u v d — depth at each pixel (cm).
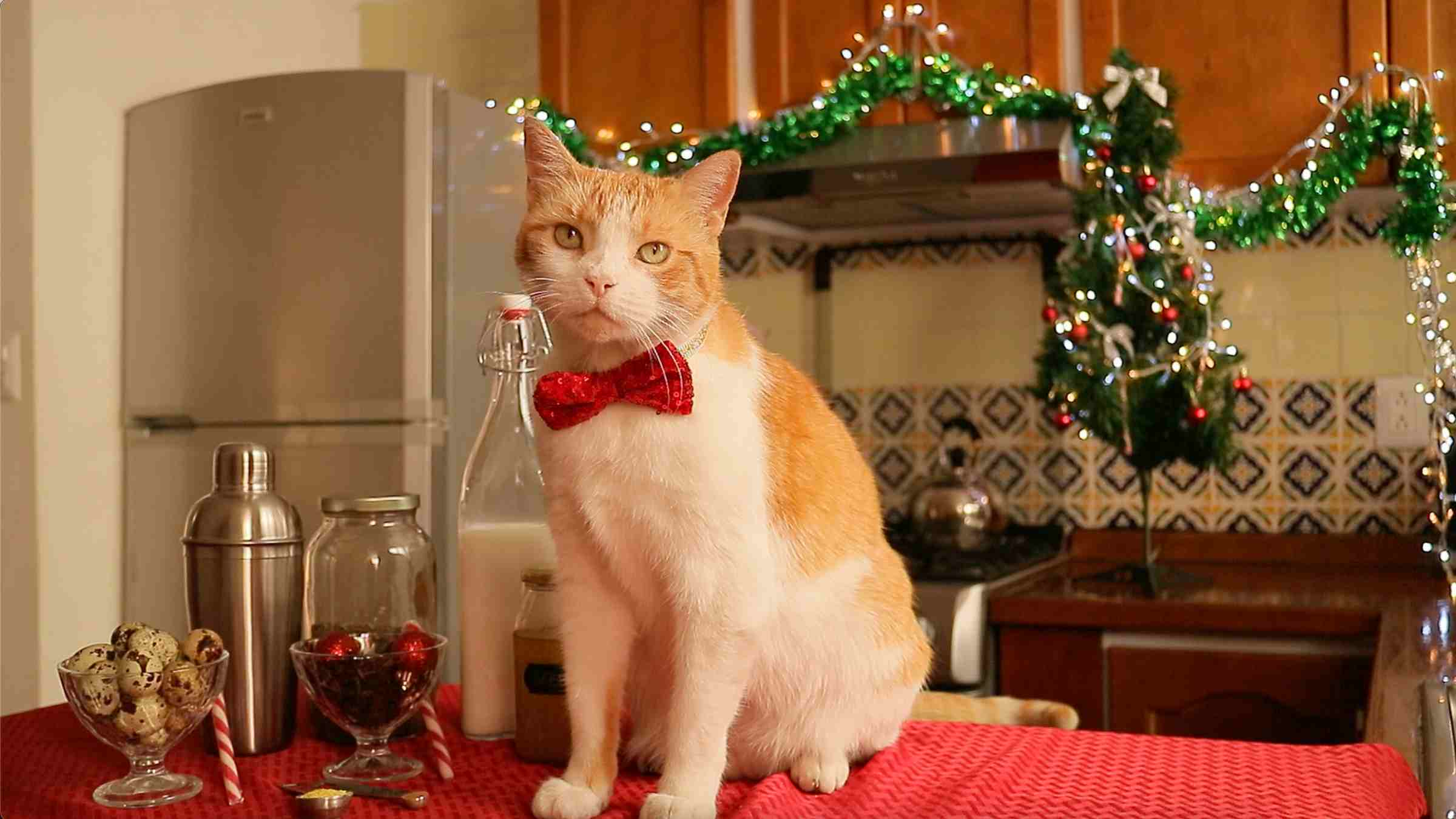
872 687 95
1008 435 265
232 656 100
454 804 86
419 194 215
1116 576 224
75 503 232
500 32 301
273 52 278
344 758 100
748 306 286
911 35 236
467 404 222
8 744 104
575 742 89
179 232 233
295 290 222
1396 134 206
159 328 235
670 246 92
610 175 96
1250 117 219
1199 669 197
